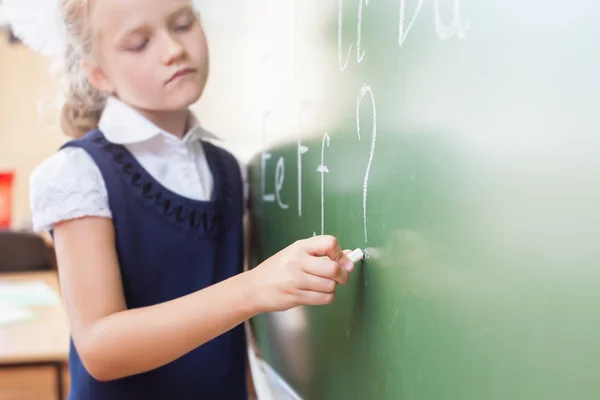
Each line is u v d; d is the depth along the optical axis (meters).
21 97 3.03
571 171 0.34
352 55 0.60
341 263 0.57
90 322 0.72
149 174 0.82
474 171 0.42
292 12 0.76
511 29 0.38
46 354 1.19
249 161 0.98
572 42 0.34
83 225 0.75
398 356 0.53
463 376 0.44
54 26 0.90
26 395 2.26
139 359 0.67
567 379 0.35
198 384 0.84
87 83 0.91
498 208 0.40
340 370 0.67
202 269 0.83
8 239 2.18
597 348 0.33
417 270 0.50
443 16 0.45
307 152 0.73
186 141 0.86
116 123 0.81
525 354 0.38
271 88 0.85
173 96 0.77
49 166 0.78
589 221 0.33
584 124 0.33
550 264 0.36
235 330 0.90
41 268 2.21
